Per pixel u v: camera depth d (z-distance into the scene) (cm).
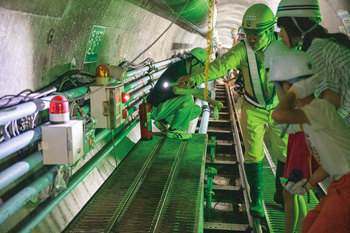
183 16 524
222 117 960
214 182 593
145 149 478
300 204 326
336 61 235
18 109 240
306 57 213
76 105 323
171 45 1130
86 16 359
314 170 263
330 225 207
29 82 293
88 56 420
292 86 209
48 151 279
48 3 274
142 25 609
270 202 472
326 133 207
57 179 297
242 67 372
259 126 391
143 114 505
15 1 233
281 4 272
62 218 326
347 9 699
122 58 576
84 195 380
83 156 316
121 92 388
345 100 238
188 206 319
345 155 206
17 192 269
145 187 357
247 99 384
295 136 274
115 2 413
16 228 259
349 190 205
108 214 302
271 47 304
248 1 1119
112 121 367
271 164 617
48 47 312
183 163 427
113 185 362
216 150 736
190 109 513
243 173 564
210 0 332
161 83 502
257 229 394
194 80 358
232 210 501
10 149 235
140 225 285
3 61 251
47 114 331
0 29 236
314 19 268
